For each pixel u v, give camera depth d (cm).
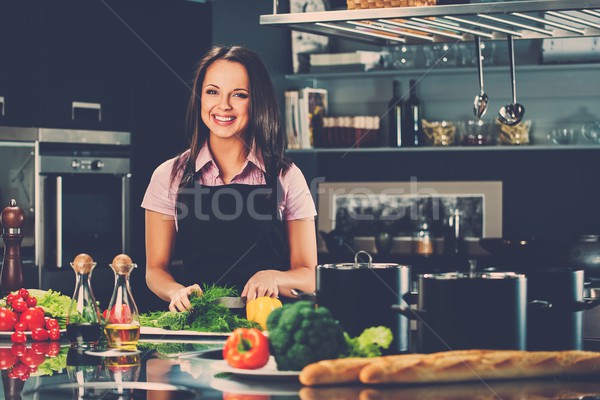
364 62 605
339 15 279
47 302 288
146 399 185
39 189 529
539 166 604
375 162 637
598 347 246
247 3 593
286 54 627
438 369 189
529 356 195
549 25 279
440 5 265
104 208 554
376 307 218
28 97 528
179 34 571
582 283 227
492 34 307
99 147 553
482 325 204
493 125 575
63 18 541
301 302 203
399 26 286
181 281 373
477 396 179
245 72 355
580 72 593
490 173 614
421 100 622
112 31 558
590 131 558
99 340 251
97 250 551
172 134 577
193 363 221
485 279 205
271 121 361
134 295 564
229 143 364
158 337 263
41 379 204
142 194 569
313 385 190
